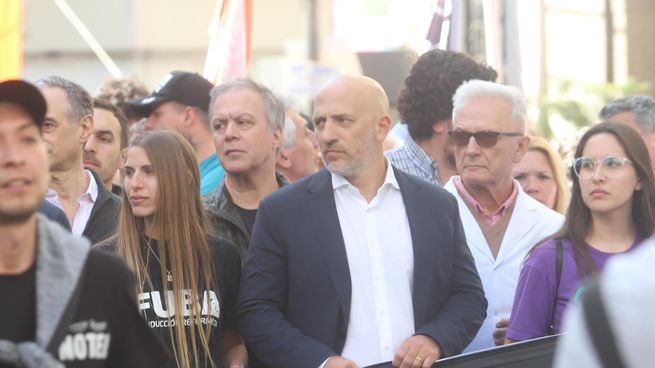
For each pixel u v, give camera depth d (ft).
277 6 147.33
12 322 21.62
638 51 149.48
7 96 21.65
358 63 116.47
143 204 32.71
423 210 33.99
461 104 38.34
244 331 33.32
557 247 34.40
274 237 33.53
